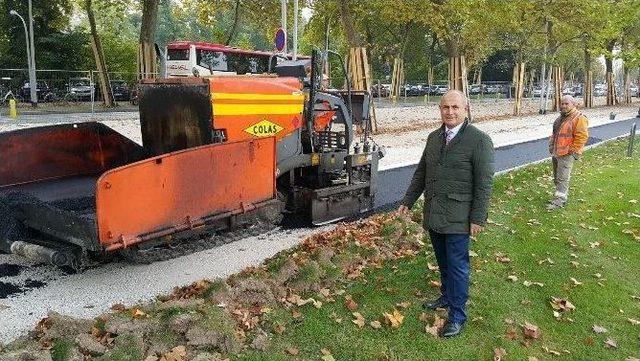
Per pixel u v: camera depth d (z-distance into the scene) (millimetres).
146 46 23391
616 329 4805
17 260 6105
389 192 9766
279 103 6844
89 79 26219
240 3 27688
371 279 5543
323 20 27297
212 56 22641
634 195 9281
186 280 5664
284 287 5223
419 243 6488
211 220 5656
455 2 18906
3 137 6441
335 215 7816
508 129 21469
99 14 35406
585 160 13125
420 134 18406
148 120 6867
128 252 5305
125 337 4086
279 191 7320
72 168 7043
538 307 5113
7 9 33469
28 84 27422
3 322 4652
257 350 4207
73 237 5059
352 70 18062
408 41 43188
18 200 5750
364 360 4180
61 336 4184
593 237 7094
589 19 27031
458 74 23391
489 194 4230
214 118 6168
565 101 8125
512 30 27594
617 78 77000
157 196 5164
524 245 6641
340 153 7898
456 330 4484
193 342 4125
